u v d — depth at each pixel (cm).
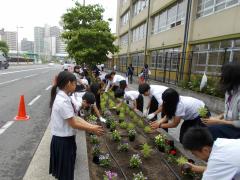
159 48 2281
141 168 452
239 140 216
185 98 479
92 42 1377
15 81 1981
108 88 1048
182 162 418
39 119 818
